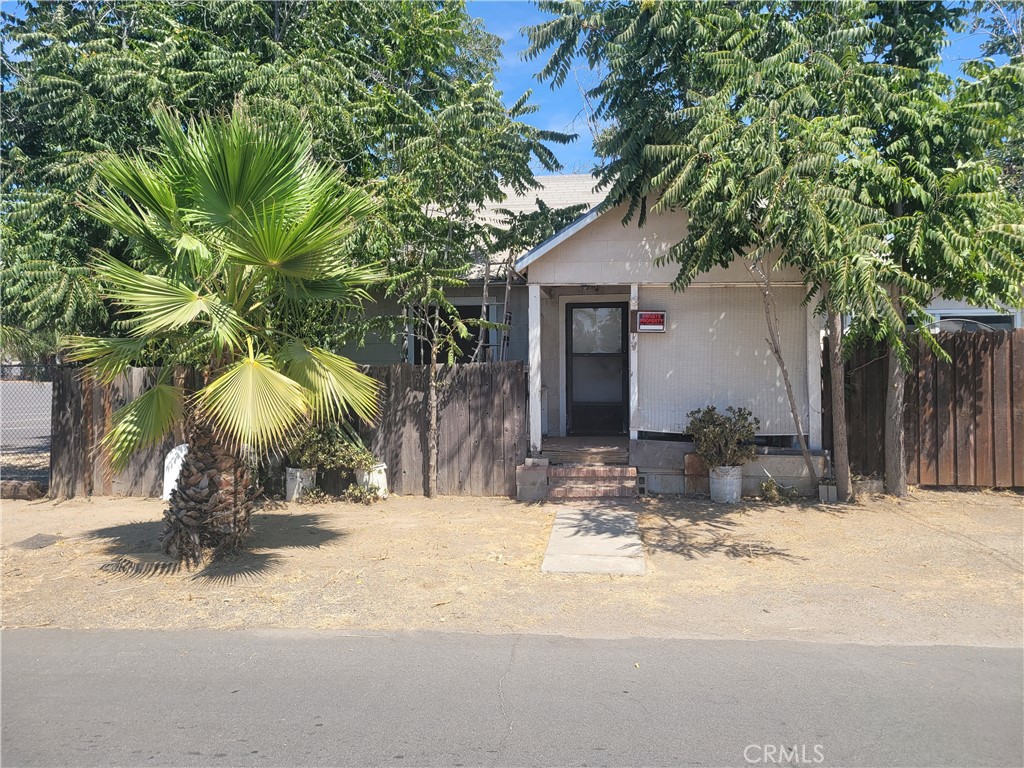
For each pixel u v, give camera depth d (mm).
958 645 5520
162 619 6211
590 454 11242
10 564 7801
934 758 3945
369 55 12320
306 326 9969
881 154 9391
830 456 10859
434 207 11742
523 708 4547
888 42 9617
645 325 11070
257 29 12000
